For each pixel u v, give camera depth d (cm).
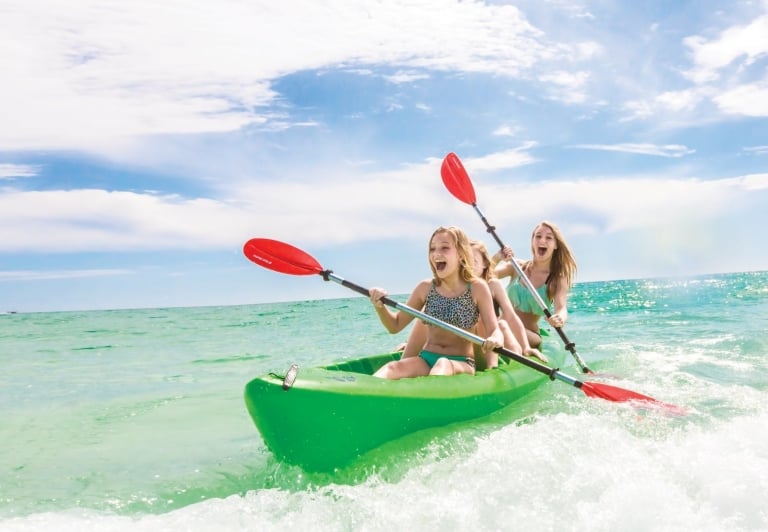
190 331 1208
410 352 448
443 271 413
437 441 333
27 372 688
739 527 233
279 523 253
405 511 257
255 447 373
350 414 309
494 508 255
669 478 273
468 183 637
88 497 298
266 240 463
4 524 263
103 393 553
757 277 3850
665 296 1878
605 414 373
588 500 258
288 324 1293
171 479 321
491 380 396
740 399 417
